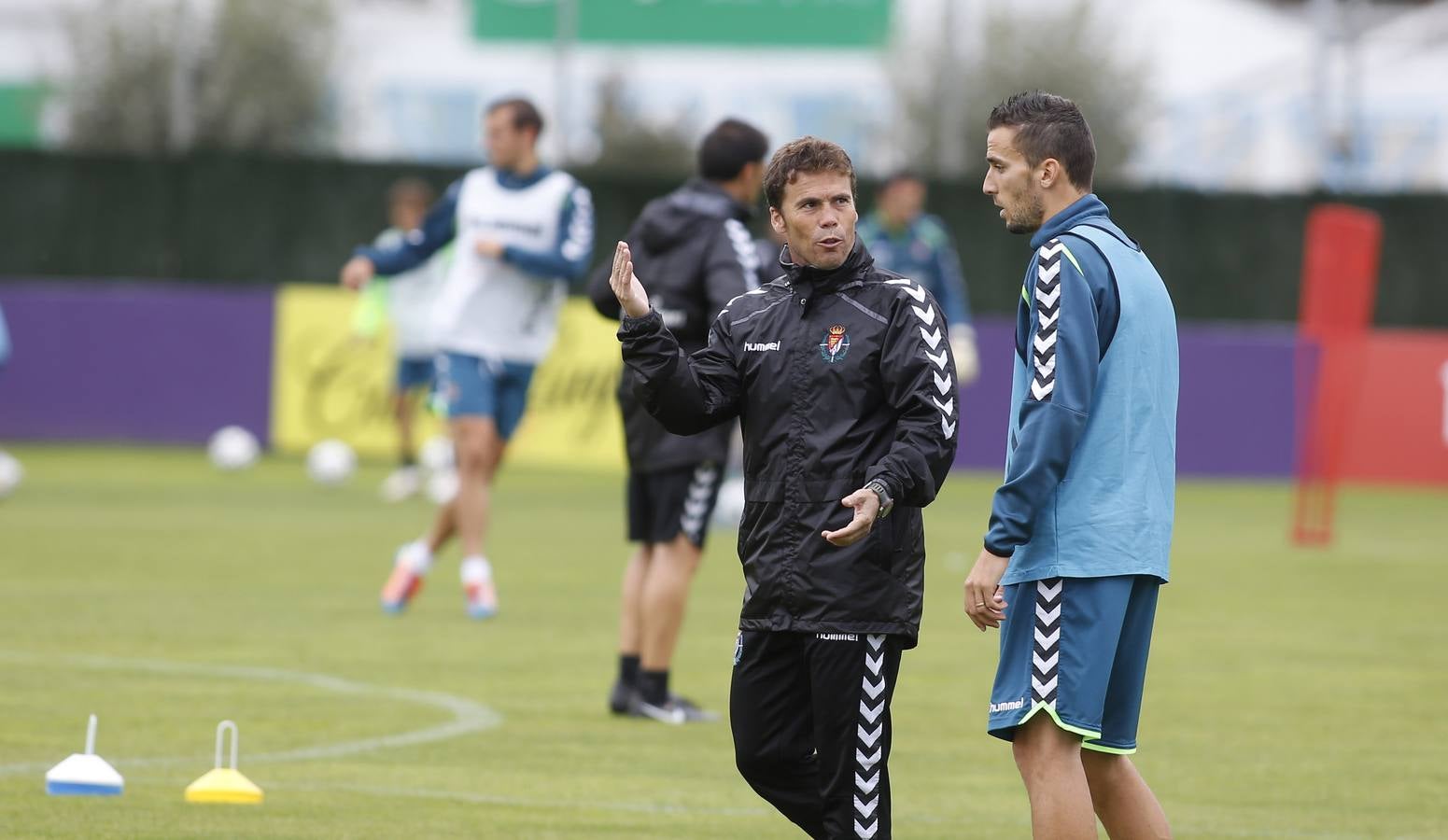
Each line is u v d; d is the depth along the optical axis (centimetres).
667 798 2195
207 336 7394
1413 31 11625
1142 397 1634
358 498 6028
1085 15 11869
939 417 1625
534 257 3453
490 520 5547
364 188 8525
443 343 3600
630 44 9838
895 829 2092
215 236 8525
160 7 11794
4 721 2542
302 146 12038
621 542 5006
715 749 2484
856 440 1655
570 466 7256
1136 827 1698
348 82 12244
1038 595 1612
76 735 2458
